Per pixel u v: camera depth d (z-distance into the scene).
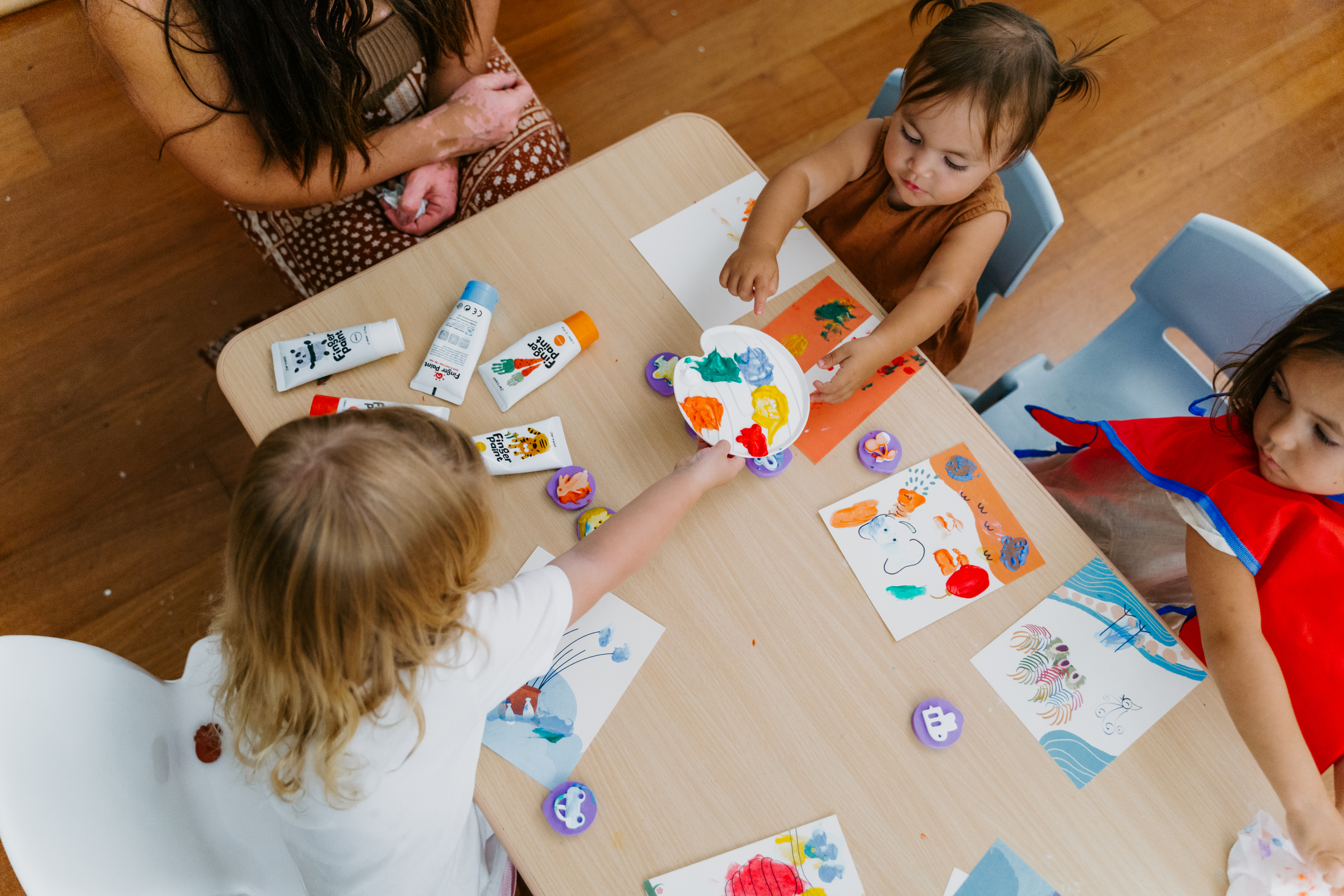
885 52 2.06
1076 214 1.92
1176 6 2.12
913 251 1.16
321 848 0.73
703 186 1.09
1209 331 1.14
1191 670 0.86
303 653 0.62
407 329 1.00
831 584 0.88
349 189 1.26
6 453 1.63
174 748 0.94
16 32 1.96
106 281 1.78
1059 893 0.78
